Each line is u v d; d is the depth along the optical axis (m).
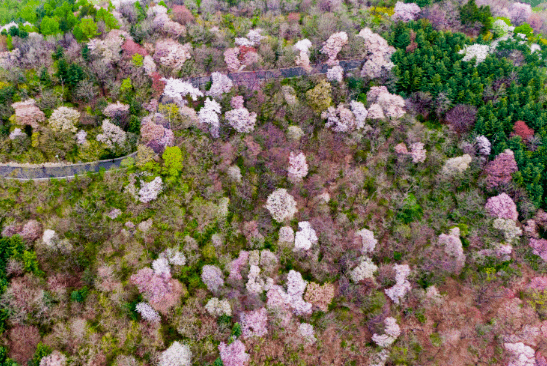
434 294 59.50
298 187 64.69
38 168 59.09
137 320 51.78
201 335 52.09
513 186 64.88
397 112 71.75
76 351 48.66
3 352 46.12
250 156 65.56
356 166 68.69
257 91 71.62
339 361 55.97
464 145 69.56
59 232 53.62
